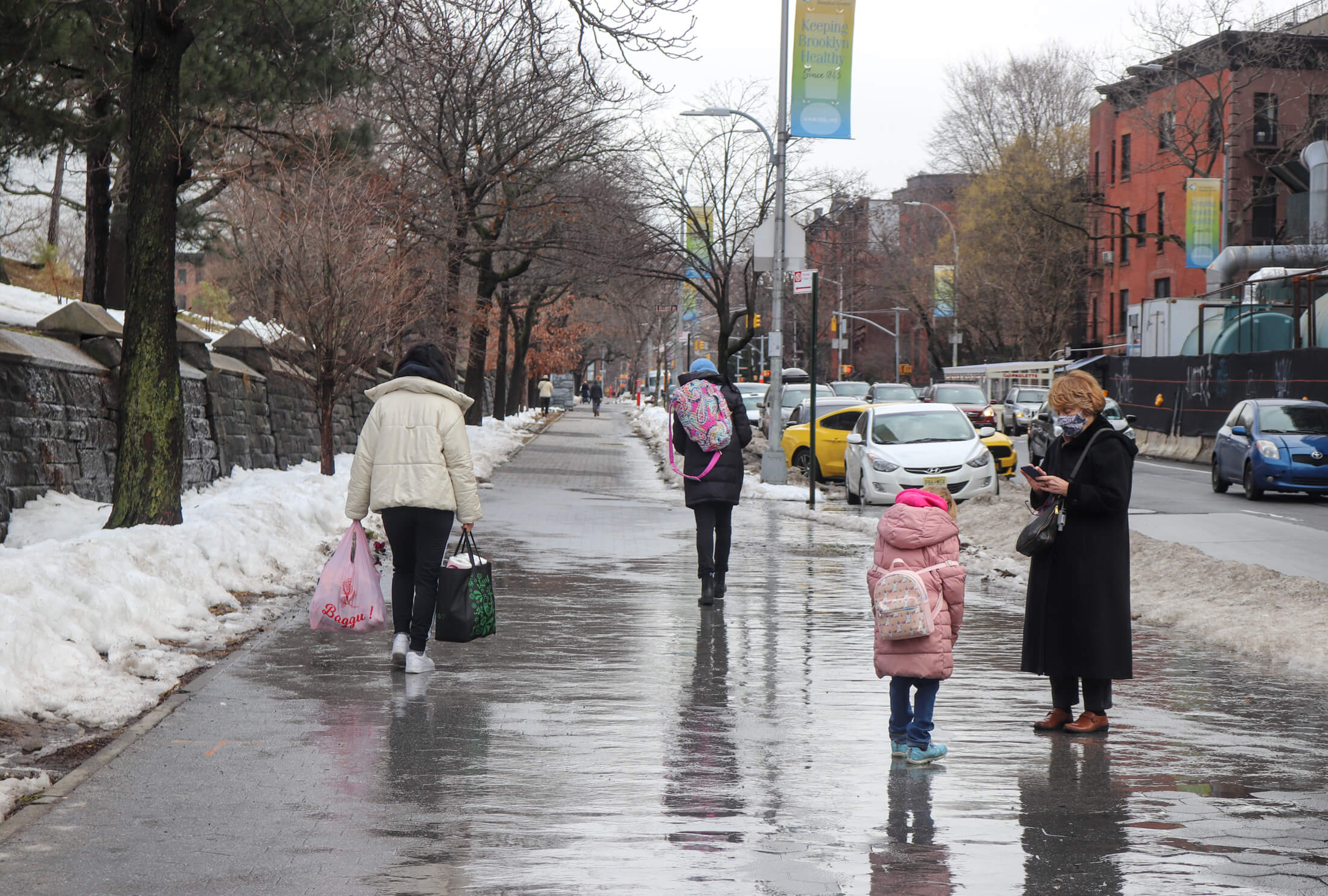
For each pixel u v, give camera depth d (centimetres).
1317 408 2725
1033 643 773
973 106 7781
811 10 2720
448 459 922
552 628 1111
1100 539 763
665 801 611
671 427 1264
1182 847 552
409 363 944
